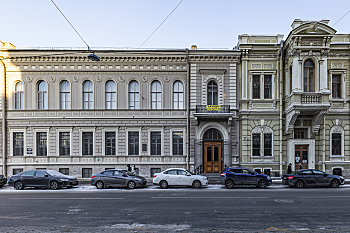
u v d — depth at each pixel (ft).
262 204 35.22
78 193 46.62
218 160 69.67
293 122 65.21
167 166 68.90
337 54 67.21
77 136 69.36
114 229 24.59
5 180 57.31
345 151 67.51
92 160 69.00
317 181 52.90
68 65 69.77
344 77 67.41
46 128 69.10
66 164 68.74
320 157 67.10
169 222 26.78
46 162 68.64
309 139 66.90
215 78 69.21
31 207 34.30
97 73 70.03
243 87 68.69
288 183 53.21
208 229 24.44
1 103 69.05
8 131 69.15
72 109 69.26
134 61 69.82
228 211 31.27
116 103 69.82
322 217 28.55
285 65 68.49
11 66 69.46
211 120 68.90
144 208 33.17
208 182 59.52
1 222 27.14
